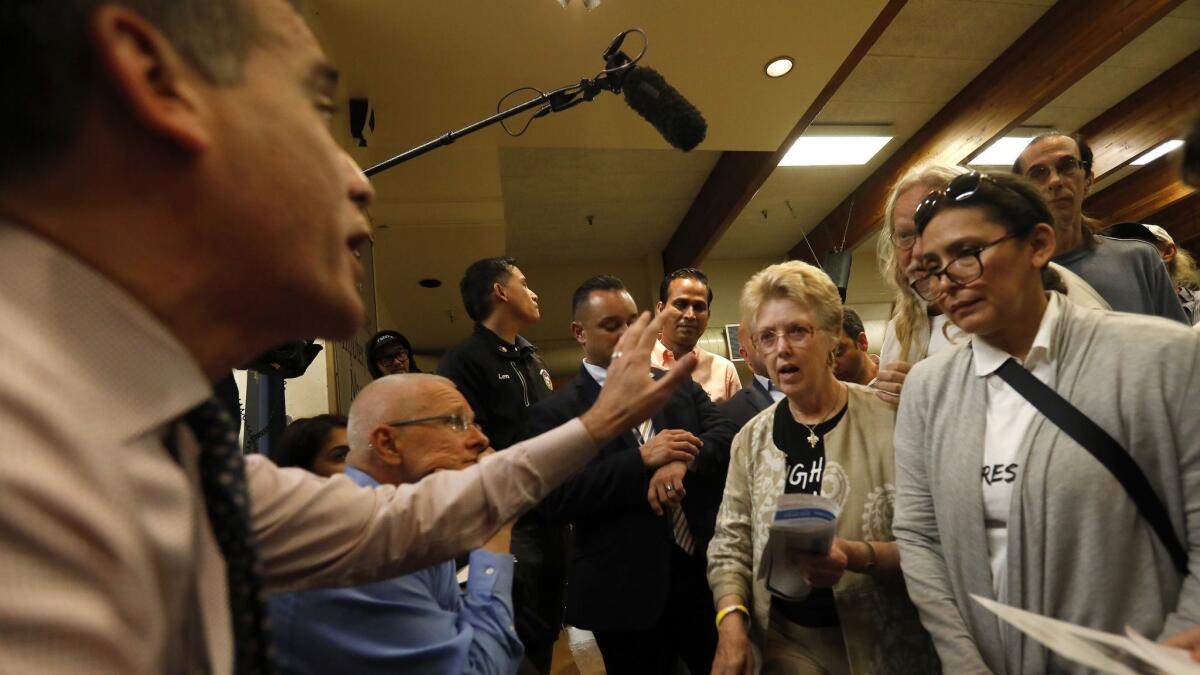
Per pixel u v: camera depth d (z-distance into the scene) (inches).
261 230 17.4
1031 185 49.6
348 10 147.7
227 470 18.2
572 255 404.8
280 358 71.3
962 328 48.9
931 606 50.3
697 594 81.8
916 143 290.8
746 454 74.0
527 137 206.5
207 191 16.5
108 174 15.5
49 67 14.5
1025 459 45.4
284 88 18.4
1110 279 76.9
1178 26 242.7
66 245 15.4
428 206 236.8
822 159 299.7
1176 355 42.8
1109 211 358.0
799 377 69.1
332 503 34.7
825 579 55.8
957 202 49.1
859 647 59.9
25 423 12.2
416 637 46.0
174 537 14.8
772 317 70.9
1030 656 44.2
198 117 16.3
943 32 235.8
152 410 15.1
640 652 79.7
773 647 65.1
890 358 80.4
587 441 39.3
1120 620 41.1
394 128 187.3
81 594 11.8
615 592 77.7
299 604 43.5
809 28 164.9
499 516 38.0
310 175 18.6
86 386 14.0
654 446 79.7
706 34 163.8
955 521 49.2
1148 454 42.3
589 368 94.0
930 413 53.2
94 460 12.9
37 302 14.1
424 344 382.6
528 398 103.5
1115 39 208.5
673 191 340.5
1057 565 43.2
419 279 287.4
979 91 256.5
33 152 14.8
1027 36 235.5
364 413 57.7
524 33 157.1
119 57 15.0
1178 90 263.7
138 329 15.4
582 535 81.6
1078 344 46.3
